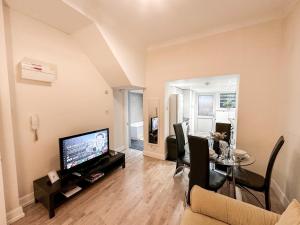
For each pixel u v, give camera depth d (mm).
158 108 3641
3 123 1632
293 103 1927
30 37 2023
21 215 1785
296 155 1812
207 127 6637
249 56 2570
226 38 2732
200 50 2994
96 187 2438
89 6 2092
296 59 1895
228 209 1216
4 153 1651
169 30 2826
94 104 3059
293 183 1844
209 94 6566
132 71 3186
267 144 2504
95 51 2719
